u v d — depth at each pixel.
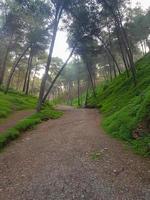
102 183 7.13
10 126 17.50
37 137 14.20
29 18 30.84
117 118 16.08
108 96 40.06
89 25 28.30
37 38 34.03
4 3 32.94
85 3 26.95
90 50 34.94
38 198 6.34
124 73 48.38
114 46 46.53
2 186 7.27
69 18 28.30
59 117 24.77
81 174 7.86
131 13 39.34
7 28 35.84
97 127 17.05
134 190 6.65
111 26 38.56
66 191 6.68
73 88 116.62
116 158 9.52
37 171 8.35
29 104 35.84
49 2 24.83
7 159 10.03
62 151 10.72
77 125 18.28
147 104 13.53
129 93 27.55
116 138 13.02
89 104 48.94
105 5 28.41
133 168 8.36
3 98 32.69
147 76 30.08
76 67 65.19
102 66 70.94
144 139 11.20
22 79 80.12
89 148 11.05
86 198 6.25
